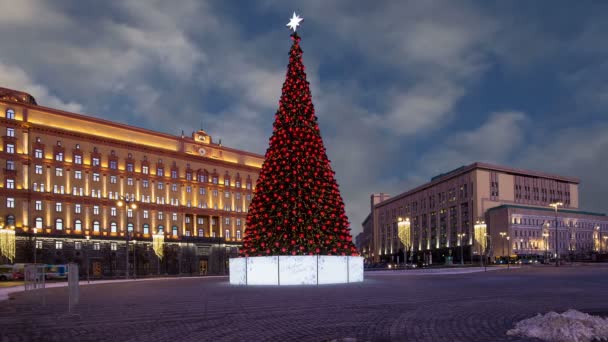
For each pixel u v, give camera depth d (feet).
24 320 49.55
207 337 36.58
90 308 60.13
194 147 375.04
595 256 370.53
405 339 34.09
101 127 327.06
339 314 48.93
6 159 283.38
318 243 106.22
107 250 317.83
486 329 37.68
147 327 42.16
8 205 281.13
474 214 479.00
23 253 279.08
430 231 558.15
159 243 301.43
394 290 83.41
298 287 93.91
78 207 310.45
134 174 338.54
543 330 34.09
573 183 546.67
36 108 298.76
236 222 390.83
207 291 89.20
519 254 442.09
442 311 50.06
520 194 501.97
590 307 52.44
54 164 302.25
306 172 107.76
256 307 57.31
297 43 116.88
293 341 34.45
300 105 112.88
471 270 227.40
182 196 362.74
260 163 417.28
